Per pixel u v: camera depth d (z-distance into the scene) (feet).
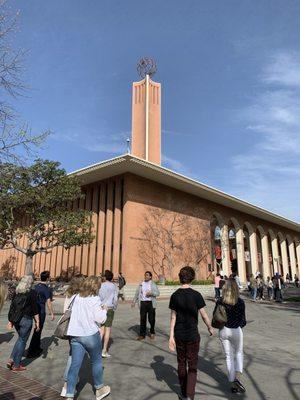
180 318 15.67
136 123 144.56
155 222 97.55
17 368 20.29
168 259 98.53
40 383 18.21
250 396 16.39
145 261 92.12
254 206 133.28
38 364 21.76
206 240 114.83
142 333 29.78
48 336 30.37
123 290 74.08
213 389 17.42
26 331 20.57
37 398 16.02
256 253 146.92
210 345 27.73
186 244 106.93
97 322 15.87
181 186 105.60
